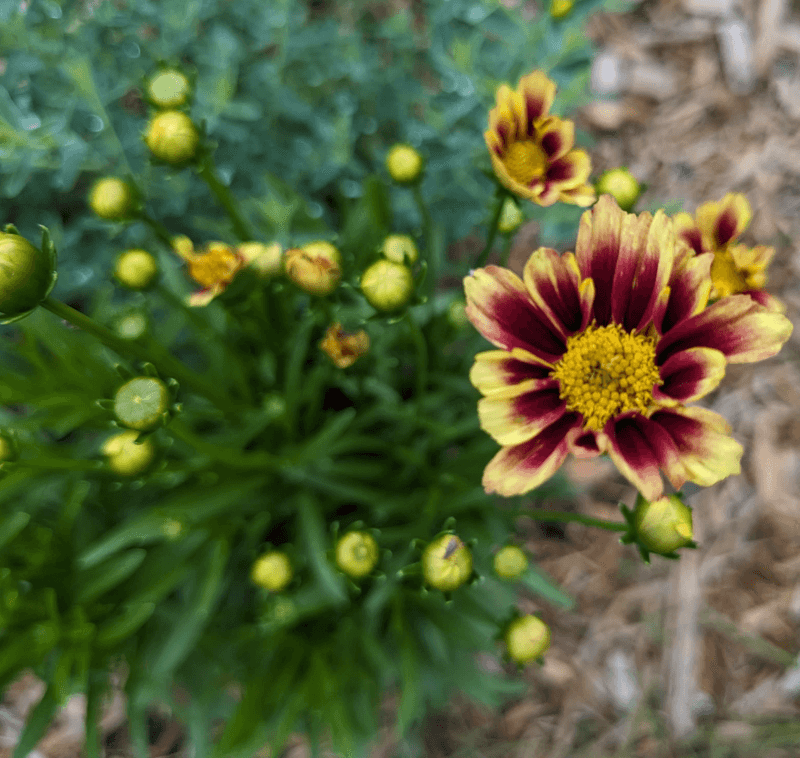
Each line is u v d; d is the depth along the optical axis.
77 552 0.25
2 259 0.17
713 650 0.32
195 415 0.25
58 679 0.22
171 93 0.21
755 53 0.39
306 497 0.25
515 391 0.17
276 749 0.23
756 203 0.37
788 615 0.32
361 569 0.21
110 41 0.28
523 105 0.21
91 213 0.30
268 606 0.24
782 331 0.17
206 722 0.26
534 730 0.31
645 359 0.18
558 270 0.18
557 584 0.32
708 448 0.17
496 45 0.31
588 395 0.18
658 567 0.33
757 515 0.33
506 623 0.21
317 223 0.27
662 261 0.17
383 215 0.26
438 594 0.25
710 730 0.31
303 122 0.32
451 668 0.26
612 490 0.33
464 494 0.25
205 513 0.23
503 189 0.21
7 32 0.26
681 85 0.40
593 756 0.31
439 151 0.30
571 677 0.32
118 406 0.19
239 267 0.21
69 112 0.26
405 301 0.20
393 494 0.26
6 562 0.24
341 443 0.25
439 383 0.27
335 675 0.25
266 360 0.26
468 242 0.37
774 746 0.31
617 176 0.22
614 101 0.39
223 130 0.28
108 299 0.25
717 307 0.17
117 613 0.25
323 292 0.21
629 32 0.40
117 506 0.27
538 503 0.33
